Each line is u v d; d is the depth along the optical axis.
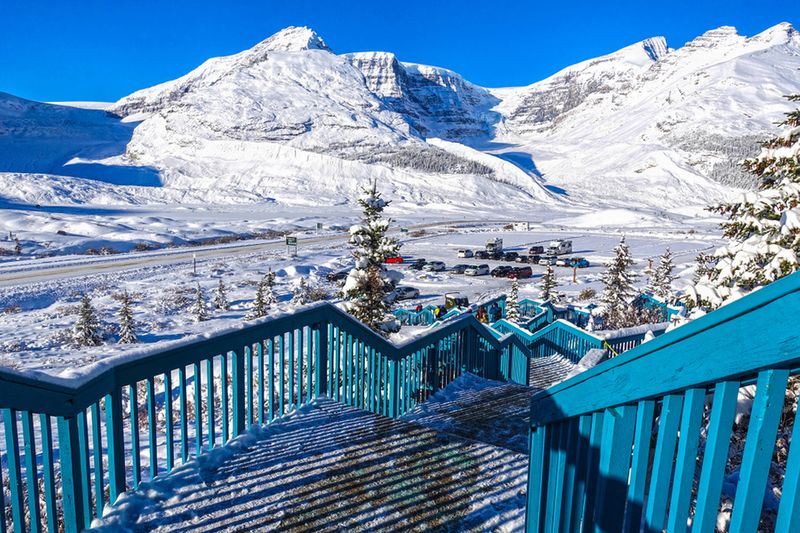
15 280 37.62
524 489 3.86
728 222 8.16
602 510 1.83
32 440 2.57
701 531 1.37
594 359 5.37
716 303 7.88
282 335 4.75
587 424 2.06
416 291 38.50
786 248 7.08
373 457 4.26
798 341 1.04
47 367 19.73
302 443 4.42
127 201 144.25
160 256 53.81
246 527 3.28
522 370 13.08
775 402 1.17
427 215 131.88
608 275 31.58
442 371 8.06
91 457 6.84
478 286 44.16
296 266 47.09
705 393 1.46
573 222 113.94
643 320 26.53
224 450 4.05
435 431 4.81
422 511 3.55
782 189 7.39
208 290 37.66
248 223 93.75
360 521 3.42
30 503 2.55
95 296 34.31
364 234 14.34
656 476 1.57
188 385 12.34
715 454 1.34
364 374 5.94
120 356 3.17
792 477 1.13
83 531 2.84
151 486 3.48
